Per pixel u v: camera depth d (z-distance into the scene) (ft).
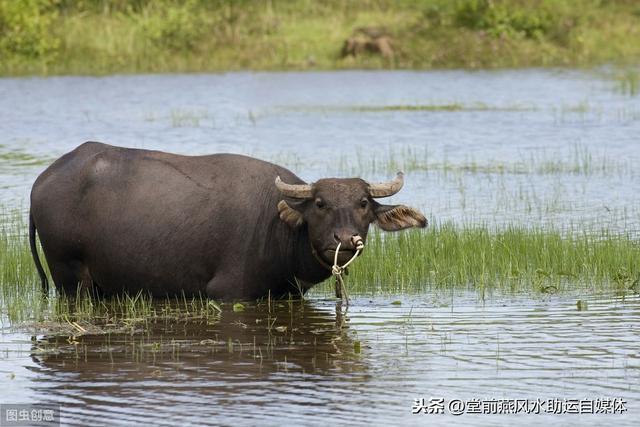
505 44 411.95
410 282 140.56
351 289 139.13
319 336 117.70
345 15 428.56
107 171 129.70
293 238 128.67
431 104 323.37
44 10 406.62
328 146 255.50
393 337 116.98
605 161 231.30
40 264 135.85
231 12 419.95
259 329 120.47
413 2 433.48
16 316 126.82
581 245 151.43
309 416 93.25
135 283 130.21
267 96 338.54
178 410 94.89
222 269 129.29
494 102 325.62
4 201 192.24
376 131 277.64
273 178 130.72
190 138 263.70
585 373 104.01
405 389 100.01
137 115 302.04
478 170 224.74
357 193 123.34
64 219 129.59
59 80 366.22
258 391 99.71
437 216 181.16
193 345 114.62
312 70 389.19
